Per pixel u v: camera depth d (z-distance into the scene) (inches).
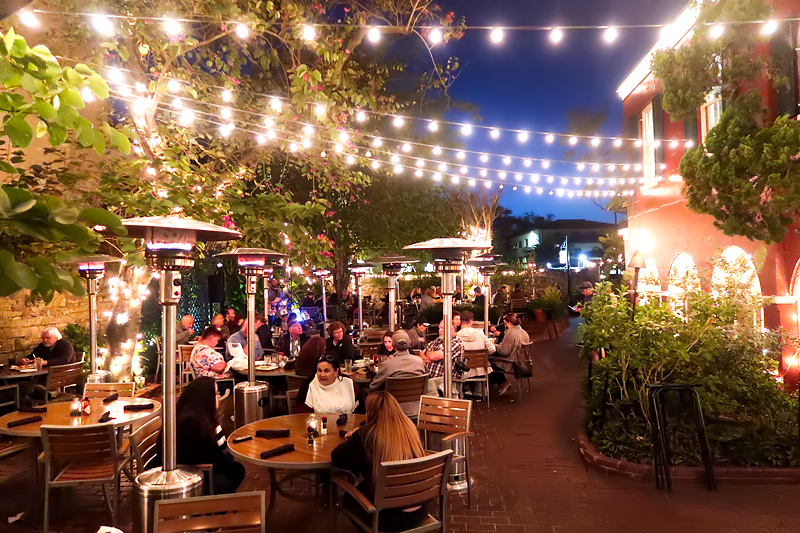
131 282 371.6
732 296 291.6
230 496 126.2
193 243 162.9
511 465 271.0
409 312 861.2
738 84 272.1
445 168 480.7
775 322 304.0
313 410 244.1
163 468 167.3
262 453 176.7
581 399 414.0
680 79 276.2
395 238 740.0
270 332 474.0
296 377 318.7
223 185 347.9
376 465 158.9
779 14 288.7
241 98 435.5
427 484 158.7
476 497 230.1
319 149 444.8
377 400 166.9
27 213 59.1
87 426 192.4
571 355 621.0
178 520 123.3
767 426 257.4
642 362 281.3
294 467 169.5
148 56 384.5
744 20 257.4
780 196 237.3
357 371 340.8
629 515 210.1
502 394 434.0
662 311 290.4
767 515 207.2
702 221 380.5
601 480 248.2
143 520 159.5
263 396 311.7
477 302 860.0
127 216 271.1
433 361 350.3
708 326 282.7
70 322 446.9
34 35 322.0
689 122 391.9
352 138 430.9
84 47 355.6
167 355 164.7
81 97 70.8
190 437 188.9
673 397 284.0
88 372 364.5
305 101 362.6
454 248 237.3
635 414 291.6
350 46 416.8
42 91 70.2
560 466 268.7
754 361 280.1
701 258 383.6
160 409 238.7
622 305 299.0
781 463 243.9
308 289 776.9
